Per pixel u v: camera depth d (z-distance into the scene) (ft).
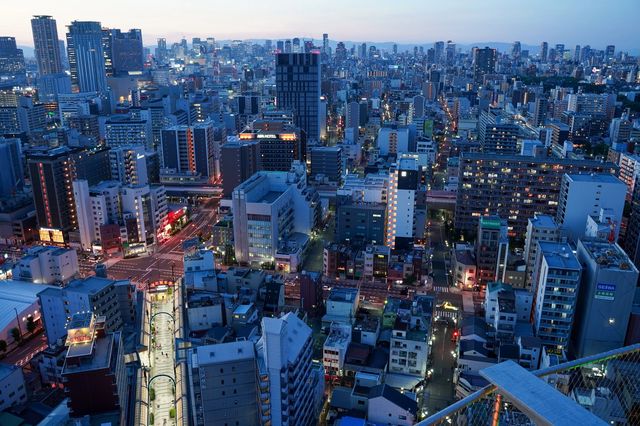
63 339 524.11
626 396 378.32
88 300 548.31
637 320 501.56
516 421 276.62
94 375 407.23
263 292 648.79
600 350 513.86
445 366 528.22
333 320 585.22
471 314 628.69
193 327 583.99
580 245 559.38
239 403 390.01
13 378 461.37
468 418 310.04
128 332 593.42
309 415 424.87
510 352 482.69
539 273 566.36
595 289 499.10
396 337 491.72
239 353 387.96
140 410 456.45
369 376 459.73
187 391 474.90
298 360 387.75
